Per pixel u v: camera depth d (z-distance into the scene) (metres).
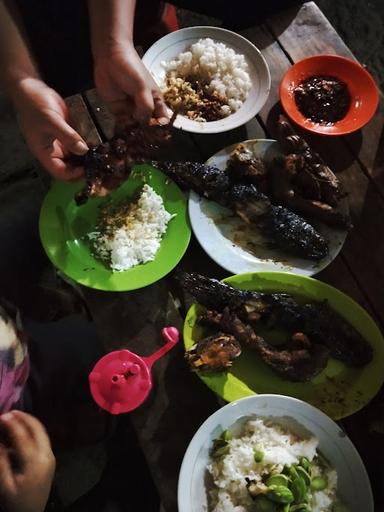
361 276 0.67
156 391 0.61
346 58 0.76
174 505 0.57
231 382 0.60
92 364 0.67
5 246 0.72
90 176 0.62
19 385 0.60
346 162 0.72
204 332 0.62
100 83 0.69
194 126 0.71
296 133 0.73
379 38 1.24
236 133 0.74
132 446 0.69
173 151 0.73
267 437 0.56
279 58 0.79
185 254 0.68
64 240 0.66
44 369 0.66
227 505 0.53
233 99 0.73
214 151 0.73
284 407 0.56
